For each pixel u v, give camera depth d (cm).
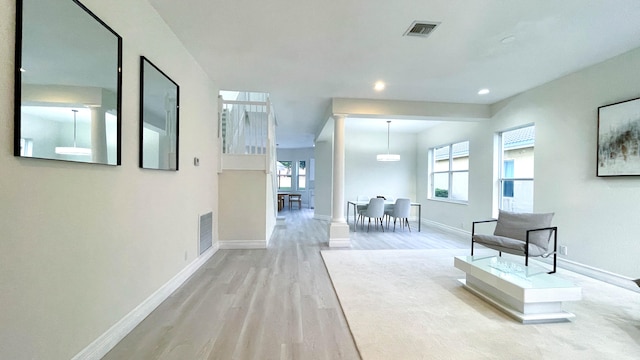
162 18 266
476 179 586
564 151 392
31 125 136
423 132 841
